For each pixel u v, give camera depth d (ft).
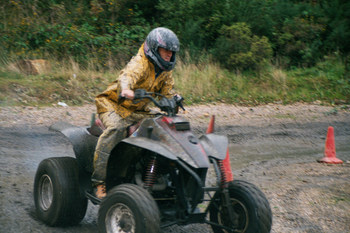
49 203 14.01
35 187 14.29
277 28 60.85
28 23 52.16
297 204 17.21
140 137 11.51
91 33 54.90
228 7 58.49
